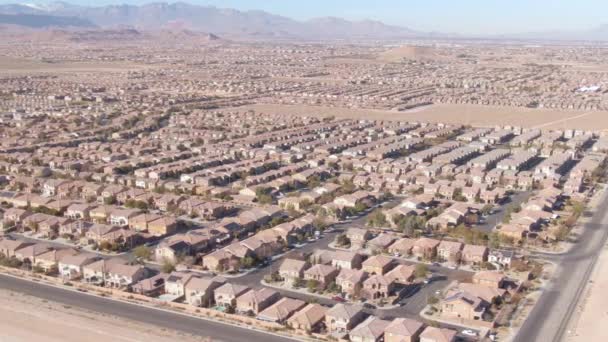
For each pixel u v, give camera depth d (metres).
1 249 195.12
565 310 156.00
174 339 141.00
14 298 162.75
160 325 148.25
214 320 151.38
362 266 183.12
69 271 180.50
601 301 160.25
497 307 157.88
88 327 146.75
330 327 147.88
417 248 196.25
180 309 157.88
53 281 175.38
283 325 147.88
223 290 161.12
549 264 186.88
